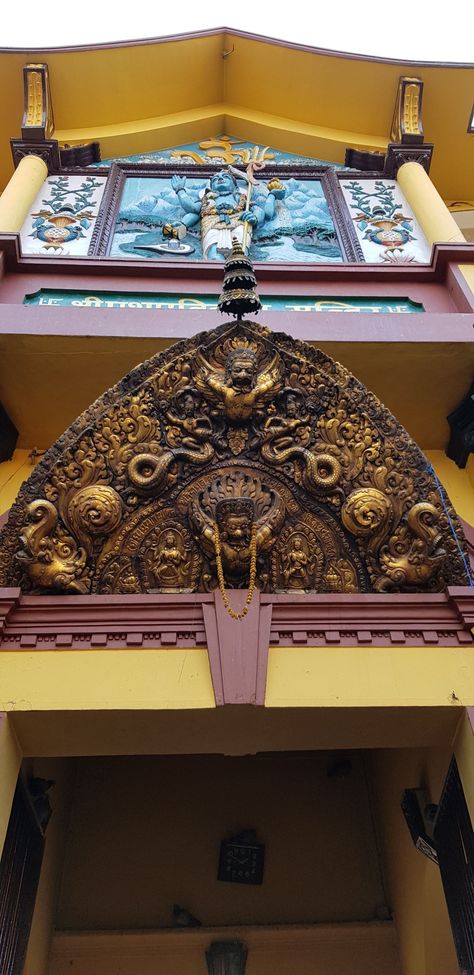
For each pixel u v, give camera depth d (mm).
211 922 5762
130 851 6102
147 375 4328
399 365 5008
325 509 4242
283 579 4129
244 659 3752
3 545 3998
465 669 3805
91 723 3711
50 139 7074
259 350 4410
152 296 5613
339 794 6535
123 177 7141
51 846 5520
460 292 5551
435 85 7523
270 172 7324
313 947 5730
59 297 5574
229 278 4387
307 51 7371
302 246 6520
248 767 6645
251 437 4328
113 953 5633
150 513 4191
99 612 3908
